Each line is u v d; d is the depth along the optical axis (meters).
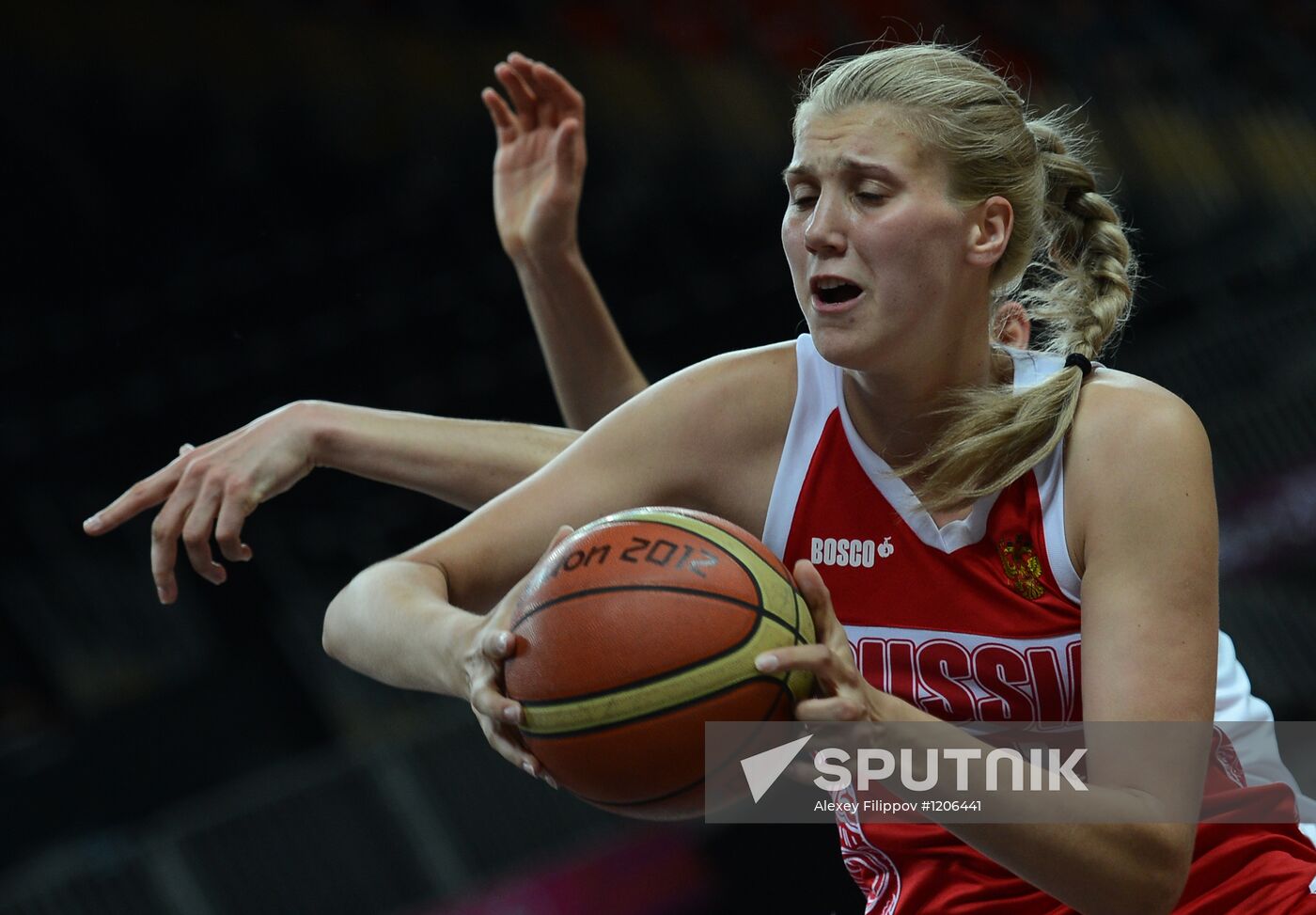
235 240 21.86
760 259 24.12
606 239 23.06
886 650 5.37
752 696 4.41
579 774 4.49
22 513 19.48
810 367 5.52
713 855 15.93
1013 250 5.29
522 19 24.52
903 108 4.91
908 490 5.30
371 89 23.00
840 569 5.41
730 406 5.55
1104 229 5.87
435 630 4.95
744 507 5.61
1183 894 5.59
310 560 19.84
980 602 5.25
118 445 20.41
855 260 4.90
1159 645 4.80
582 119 8.62
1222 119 27.34
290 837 15.70
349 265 22.19
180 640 19.09
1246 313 23.66
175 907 15.13
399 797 16.09
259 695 18.28
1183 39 28.66
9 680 18.62
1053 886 4.57
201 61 21.70
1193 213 25.84
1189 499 4.90
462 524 5.63
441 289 22.55
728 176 24.69
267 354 21.39
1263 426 21.66
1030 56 27.22
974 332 5.24
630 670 4.36
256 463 6.27
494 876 15.95
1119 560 4.93
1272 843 5.71
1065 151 5.86
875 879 6.06
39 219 20.61
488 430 6.73
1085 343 5.51
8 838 16.88
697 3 26.12
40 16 20.45
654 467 5.57
